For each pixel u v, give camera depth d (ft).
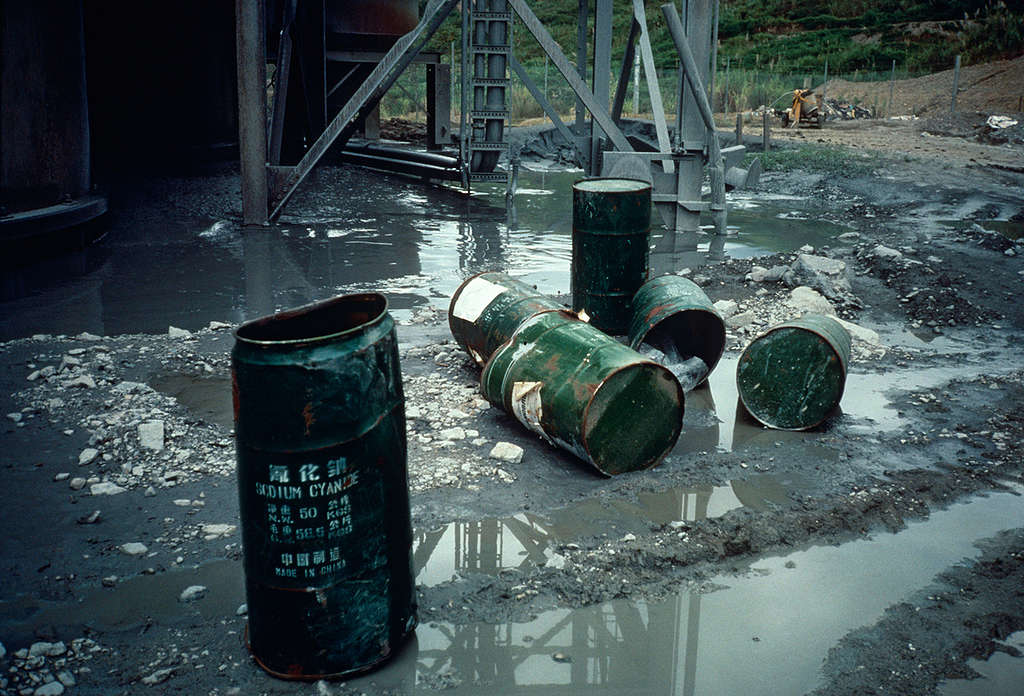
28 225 33.81
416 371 22.95
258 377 10.55
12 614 12.56
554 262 35.76
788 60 141.49
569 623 12.57
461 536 14.84
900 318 28.04
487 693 11.02
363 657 11.37
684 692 11.02
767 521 15.08
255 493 10.84
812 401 19.17
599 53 45.27
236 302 29.58
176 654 11.71
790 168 59.98
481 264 35.32
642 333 21.59
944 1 151.02
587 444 16.65
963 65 120.88
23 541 14.47
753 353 19.43
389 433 11.39
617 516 15.49
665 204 42.96
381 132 81.00
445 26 150.71
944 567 14.06
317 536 10.80
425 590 13.28
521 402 18.29
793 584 13.57
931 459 17.94
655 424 17.22
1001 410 20.52
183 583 13.41
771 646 12.02
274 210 42.96
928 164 58.39
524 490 16.51
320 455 10.63
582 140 47.60
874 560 14.30
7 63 33.47
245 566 11.34
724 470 17.35
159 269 34.32
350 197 51.85
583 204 23.70
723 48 152.15
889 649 11.92
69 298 29.94
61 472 16.84
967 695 10.98
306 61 56.13
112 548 14.34
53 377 21.50
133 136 56.08
